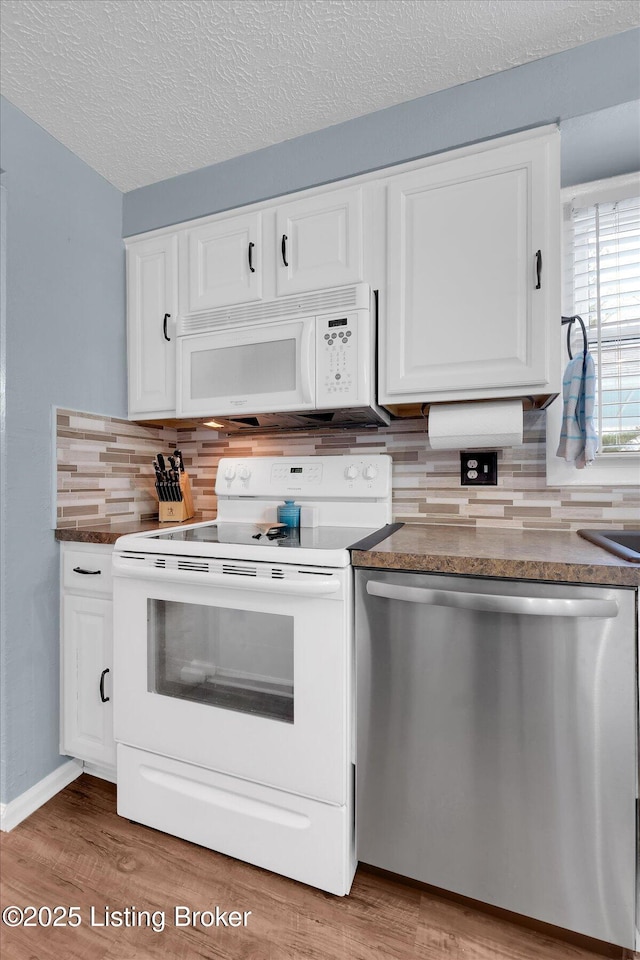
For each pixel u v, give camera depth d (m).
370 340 1.42
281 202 1.59
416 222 1.40
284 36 1.20
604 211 1.50
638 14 1.15
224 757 1.25
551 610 0.96
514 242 1.30
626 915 0.97
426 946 1.04
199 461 2.11
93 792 1.56
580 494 1.50
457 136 1.36
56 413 1.58
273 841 1.20
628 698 0.96
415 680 1.11
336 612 1.13
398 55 1.26
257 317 1.60
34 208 1.50
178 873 1.23
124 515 1.88
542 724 1.01
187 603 1.31
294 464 1.75
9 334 1.43
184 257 1.75
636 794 0.96
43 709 1.53
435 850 1.11
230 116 1.47
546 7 1.13
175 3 1.11
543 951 1.03
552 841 1.01
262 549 1.20
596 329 1.50
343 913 1.12
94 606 1.53
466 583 1.07
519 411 1.36
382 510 1.63
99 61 1.26
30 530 1.50
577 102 1.25
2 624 1.41
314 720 1.15
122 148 1.62
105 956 1.02
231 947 1.04
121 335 1.87
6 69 1.28
